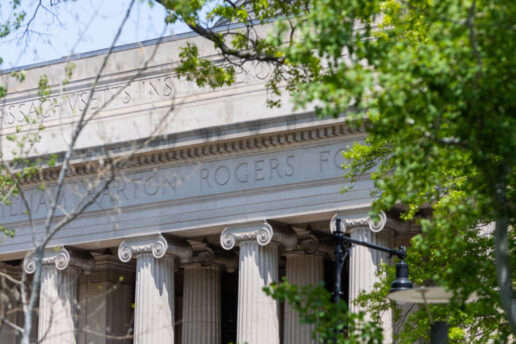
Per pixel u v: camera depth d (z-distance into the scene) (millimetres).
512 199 34938
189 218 75938
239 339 72875
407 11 42531
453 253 48312
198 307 82125
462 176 46188
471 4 29656
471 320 46531
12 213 82062
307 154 72250
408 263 50094
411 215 49344
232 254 83188
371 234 69375
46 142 81938
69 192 79250
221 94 76750
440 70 29406
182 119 77812
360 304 54438
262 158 74000
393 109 30578
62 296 79938
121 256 77812
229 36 76375
